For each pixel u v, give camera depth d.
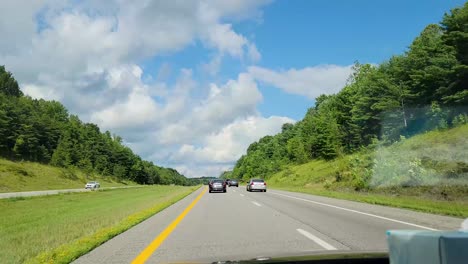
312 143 102.31
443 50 54.00
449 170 30.45
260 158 162.00
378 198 27.08
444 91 52.12
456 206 19.52
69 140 160.50
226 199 32.28
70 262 8.65
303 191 44.28
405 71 63.03
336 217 16.98
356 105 74.56
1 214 24.19
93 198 42.69
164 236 12.43
